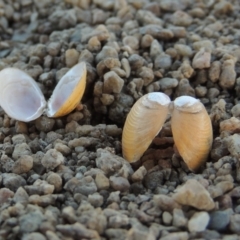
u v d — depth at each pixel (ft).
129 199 0.40
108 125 0.49
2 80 0.50
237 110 0.49
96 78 0.53
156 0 0.71
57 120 0.50
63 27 0.67
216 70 0.53
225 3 0.68
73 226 0.35
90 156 0.45
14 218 0.37
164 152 0.46
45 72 0.56
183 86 0.53
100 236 0.36
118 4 0.69
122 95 0.52
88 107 0.53
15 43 0.68
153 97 0.42
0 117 0.52
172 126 0.42
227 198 0.39
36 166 0.44
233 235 0.37
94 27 0.66
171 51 0.57
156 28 0.60
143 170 0.42
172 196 0.38
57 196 0.40
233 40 0.61
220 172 0.42
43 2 0.72
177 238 0.35
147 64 0.55
